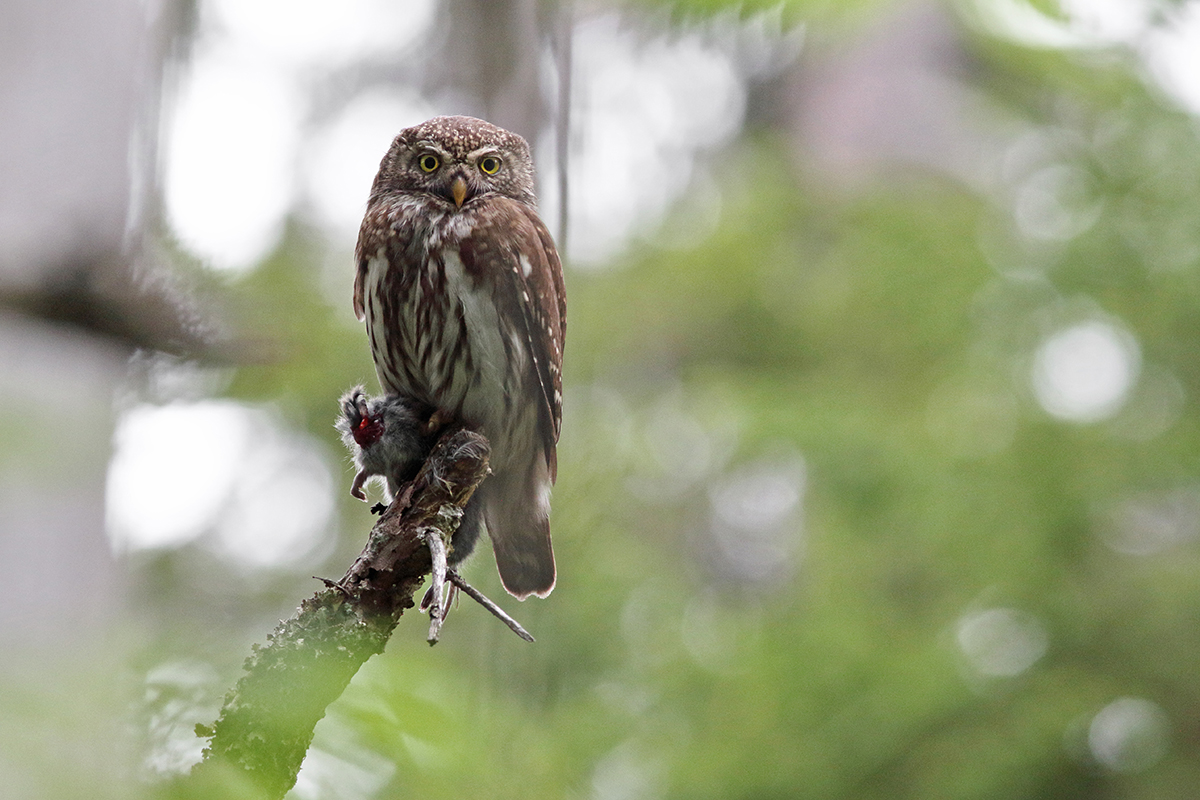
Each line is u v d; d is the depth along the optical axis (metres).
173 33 4.96
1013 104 15.60
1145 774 12.38
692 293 18.05
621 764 12.55
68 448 3.37
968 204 16.09
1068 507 13.30
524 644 7.41
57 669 2.71
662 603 13.69
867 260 15.68
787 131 22.70
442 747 4.28
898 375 15.27
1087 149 14.46
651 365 18.27
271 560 12.08
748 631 13.61
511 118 8.23
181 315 3.14
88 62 4.24
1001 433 13.94
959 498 13.52
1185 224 13.57
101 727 2.63
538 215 7.91
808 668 13.01
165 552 8.70
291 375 4.21
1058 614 13.03
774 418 14.91
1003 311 14.23
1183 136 13.82
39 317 3.02
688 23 5.18
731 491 16.77
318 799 3.83
